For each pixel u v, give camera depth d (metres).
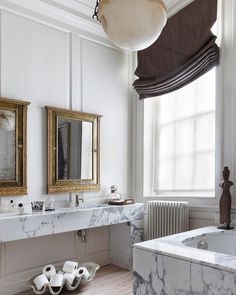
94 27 3.61
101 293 2.80
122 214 3.43
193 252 1.95
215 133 3.21
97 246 3.61
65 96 3.33
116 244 3.68
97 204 3.54
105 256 3.69
